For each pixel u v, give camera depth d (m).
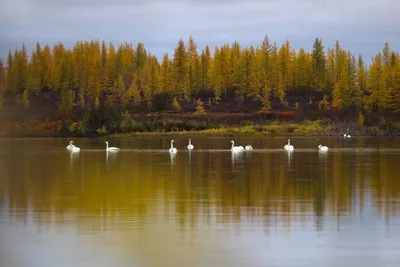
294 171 54.97
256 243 28.12
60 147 93.38
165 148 90.12
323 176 51.00
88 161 66.62
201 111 158.25
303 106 168.12
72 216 33.84
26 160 68.25
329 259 25.83
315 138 119.31
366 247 27.38
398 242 28.11
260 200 38.75
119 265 25.50
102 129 137.50
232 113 159.62
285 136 127.06
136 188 44.28
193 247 27.62
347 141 107.81
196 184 46.38
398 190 42.50
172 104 165.88
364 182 46.91
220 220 32.72
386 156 71.62
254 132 136.62
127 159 69.12
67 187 45.00
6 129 139.62
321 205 36.78
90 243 28.38
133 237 29.31
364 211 34.78
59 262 25.92
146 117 153.00
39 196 40.72
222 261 25.75
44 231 30.47
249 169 57.03
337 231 30.09
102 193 41.91
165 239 28.91
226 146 94.81
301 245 27.75
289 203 37.59
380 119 153.12
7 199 39.47
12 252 27.11
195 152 80.38
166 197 40.09
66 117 150.88
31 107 161.38
